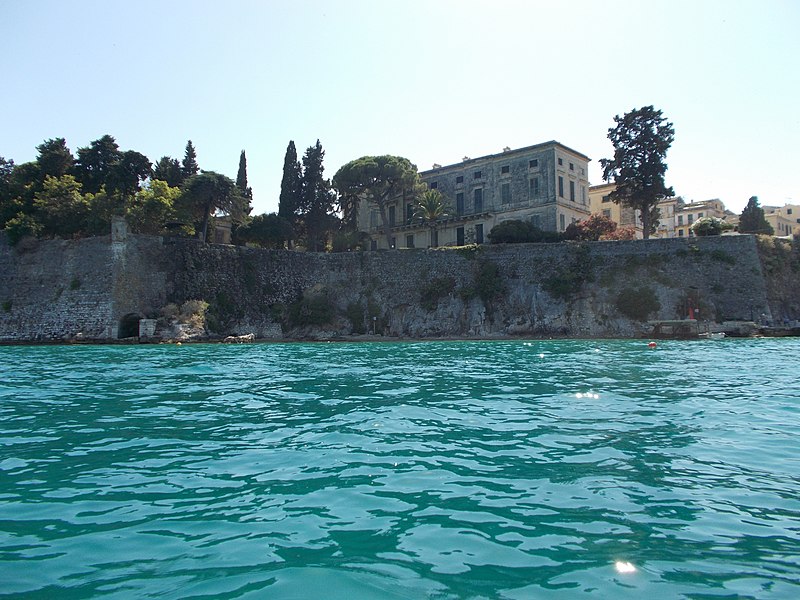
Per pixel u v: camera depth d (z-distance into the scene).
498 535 5.32
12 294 53.16
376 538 5.26
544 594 4.18
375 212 81.19
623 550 4.97
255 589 4.27
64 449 8.95
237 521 5.73
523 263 57.94
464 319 57.38
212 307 54.53
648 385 16.39
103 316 50.19
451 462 7.97
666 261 53.88
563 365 23.50
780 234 102.44
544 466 7.70
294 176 74.88
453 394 14.95
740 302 51.53
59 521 5.77
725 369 21.03
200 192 58.38
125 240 52.12
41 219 57.56
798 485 6.77
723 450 8.52
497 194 70.88
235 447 8.99
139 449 8.91
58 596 4.20
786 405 12.57
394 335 58.72
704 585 4.31
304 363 26.14
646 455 8.26
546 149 67.12
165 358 30.06
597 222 62.69
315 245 74.44
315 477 7.27
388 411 12.23
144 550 5.04
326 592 4.22
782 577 4.44
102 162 65.81
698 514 5.82
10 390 16.41
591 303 54.12
